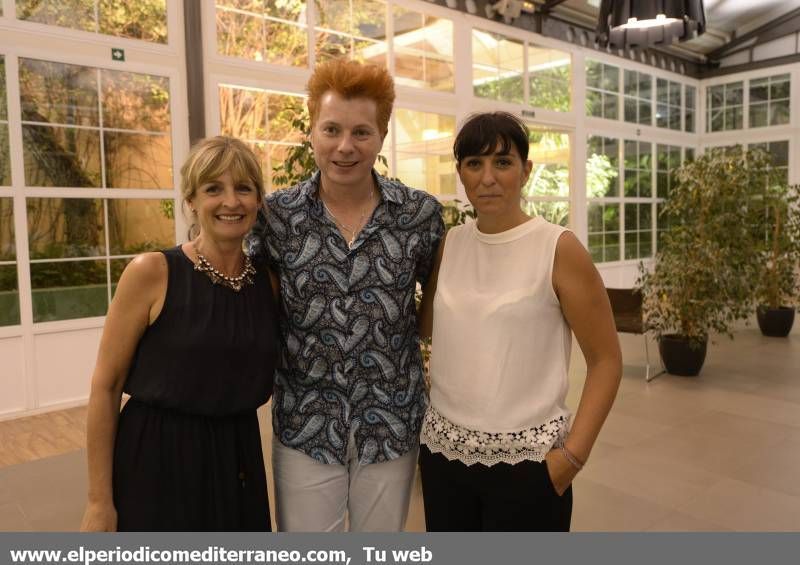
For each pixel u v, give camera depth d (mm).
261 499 1657
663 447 4188
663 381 5887
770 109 12547
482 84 9141
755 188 7496
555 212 10766
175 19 5891
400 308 1699
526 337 1547
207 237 1559
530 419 1538
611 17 5316
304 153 3750
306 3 6848
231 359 1537
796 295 8406
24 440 4641
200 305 1526
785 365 6430
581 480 3664
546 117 10156
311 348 1651
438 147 8492
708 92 13391
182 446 1534
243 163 1511
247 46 6434
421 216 1734
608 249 11633
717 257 5719
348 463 1726
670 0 5020
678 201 6555
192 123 6031
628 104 11836
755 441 4285
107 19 5516
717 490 3504
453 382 1601
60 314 5422
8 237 5133
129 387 1536
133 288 1498
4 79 5016
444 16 8406
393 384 1698
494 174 1581
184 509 1530
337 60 1613
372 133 1620
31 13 5121
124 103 5652
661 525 3070
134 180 5754
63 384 5445
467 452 1562
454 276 1673
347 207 1711
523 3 9609
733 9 11727
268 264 1705
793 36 12141
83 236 5500
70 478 3877
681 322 6148
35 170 5211
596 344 1594
